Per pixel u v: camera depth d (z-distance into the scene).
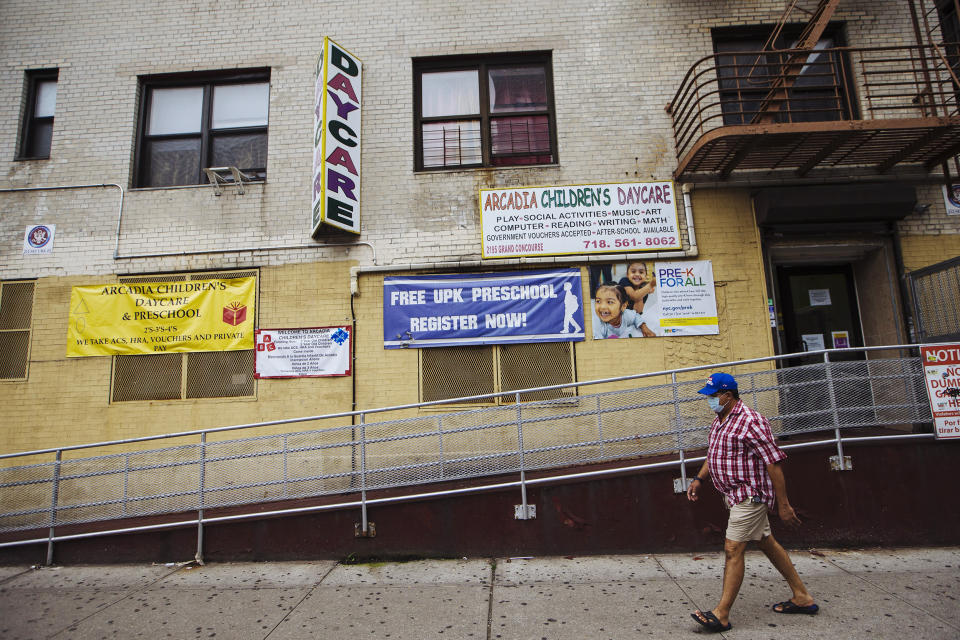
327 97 7.28
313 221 7.38
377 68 8.00
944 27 7.69
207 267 7.59
